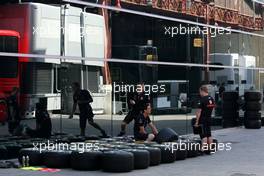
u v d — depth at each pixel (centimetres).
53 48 1576
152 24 1981
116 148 1364
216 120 2448
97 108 1723
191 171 1283
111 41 1788
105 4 1758
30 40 1498
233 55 2616
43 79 1544
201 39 2309
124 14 1844
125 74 1841
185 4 2181
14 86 1459
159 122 2006
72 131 1631
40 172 1229
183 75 2169
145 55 1936
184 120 2156
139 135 1614
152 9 1980
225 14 2545
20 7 1480
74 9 1644
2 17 1427
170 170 1295
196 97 2248
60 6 1595
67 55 1623
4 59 1432
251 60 2853
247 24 2803
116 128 1797
